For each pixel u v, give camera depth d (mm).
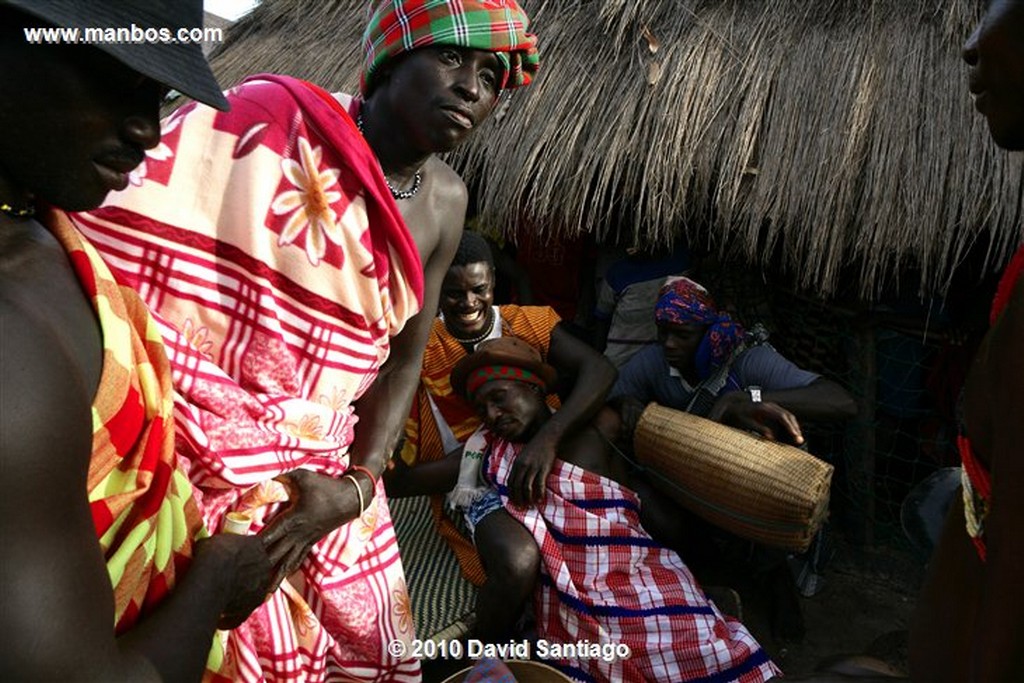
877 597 3205
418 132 1687
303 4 4305
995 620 1010
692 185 3016
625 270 3617
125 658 969
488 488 2771
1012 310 998
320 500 1592
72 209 936
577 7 3383
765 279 3330
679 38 3129
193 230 1470
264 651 1523
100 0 859
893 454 3482
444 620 2701
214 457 1379
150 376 1072
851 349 3359
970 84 1126
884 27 2939
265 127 1488
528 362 2775
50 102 858
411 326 1920
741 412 2822
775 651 2938
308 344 1571
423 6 1601
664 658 2424
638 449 2902
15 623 756
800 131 2861
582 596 2527
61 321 876
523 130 3154
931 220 2680
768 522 2562
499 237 3787
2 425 745
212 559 1203
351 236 1549
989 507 1080
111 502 1015
